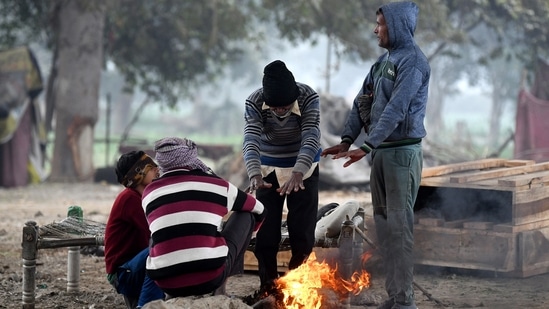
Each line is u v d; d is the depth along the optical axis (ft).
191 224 21.71
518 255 31.91
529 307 27.02
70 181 88.22
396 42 24.29
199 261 21.48
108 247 24.27
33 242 25.31
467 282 31.73
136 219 23.89
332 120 77.36
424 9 90.22
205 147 102.37
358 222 26.73
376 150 24.63
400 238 24.22
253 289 29.71
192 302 21.24
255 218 23.61
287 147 25.27
